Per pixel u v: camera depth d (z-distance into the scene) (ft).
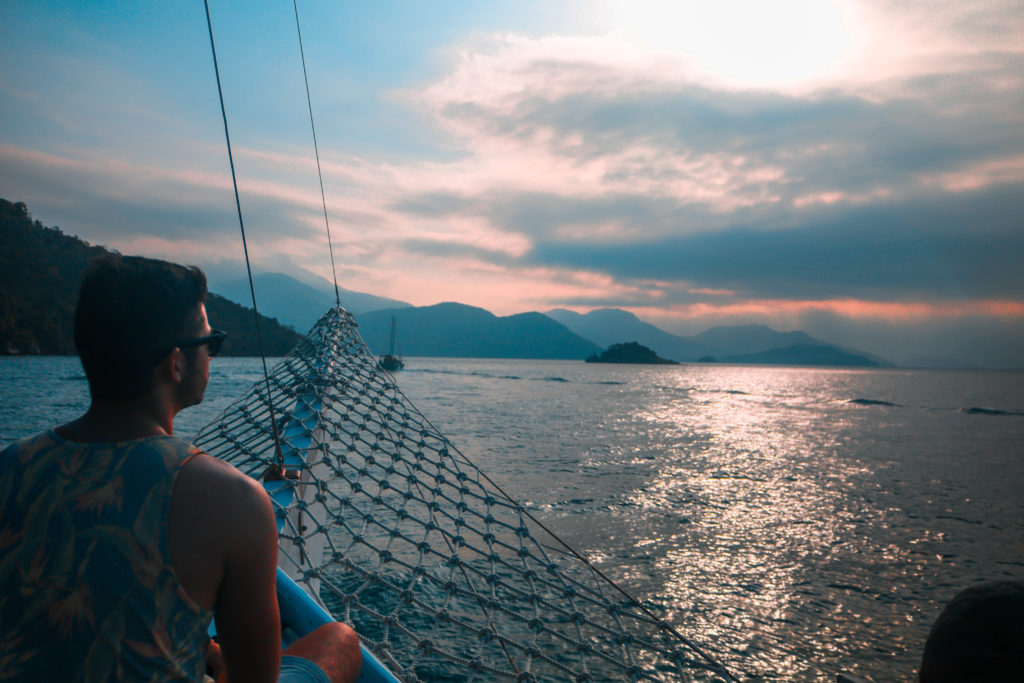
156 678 3.45
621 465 71.51
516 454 76.59
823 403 227.20
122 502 3.51
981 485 65.92
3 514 3.63
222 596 3.74
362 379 24.98
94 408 3.85
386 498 37.86
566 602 27.55
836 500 55.88
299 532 12.32
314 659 5.55
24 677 3.39
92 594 3.40
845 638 26.37
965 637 2.62
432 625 24.09
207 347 4.07
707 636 26.03
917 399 262.47
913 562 37.29
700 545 38.93
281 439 16.33
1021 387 409.90
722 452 87.97
